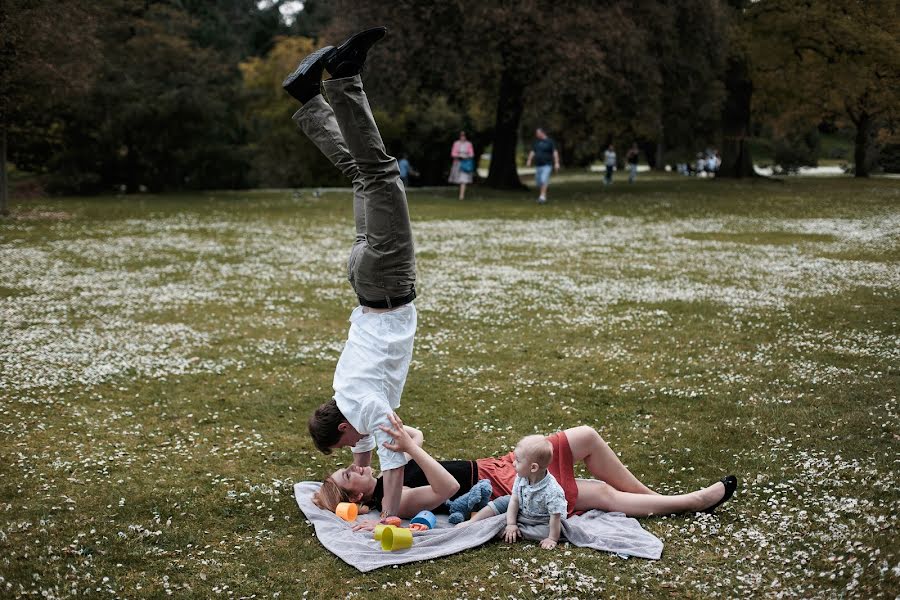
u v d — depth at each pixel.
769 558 4.69
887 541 4.77
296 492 5.80
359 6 31.22
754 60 39.66
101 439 6.96
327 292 13.52
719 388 8.09
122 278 14.78
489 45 30.20
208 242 19.61
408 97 34.06
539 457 4.91
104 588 4.51
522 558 4.79
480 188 36.53
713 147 56.12
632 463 6.31
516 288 13.60
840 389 7.82
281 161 44.16
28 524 5.28
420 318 11.52
